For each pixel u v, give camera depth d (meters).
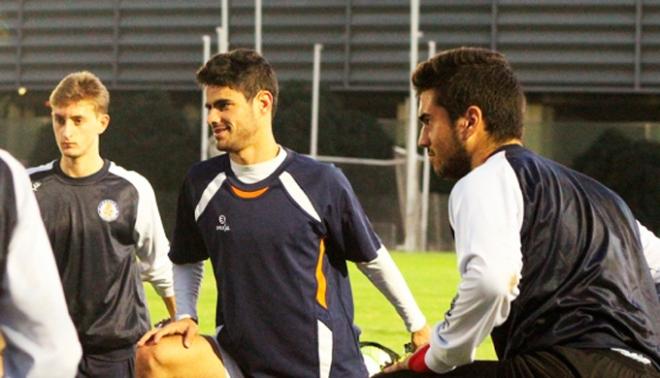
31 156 130.25
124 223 16.41
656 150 127.25
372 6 151.00
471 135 11.40
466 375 11.59
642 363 10.79
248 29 153.12
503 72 11.42
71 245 16.27
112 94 155.88
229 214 14.06
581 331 10.73
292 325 13.98
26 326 8.23
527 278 10.78
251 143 14.01
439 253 99.62
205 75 14.02
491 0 149.25
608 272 10.85
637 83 147.25
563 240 10.82
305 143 127.94
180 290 15.16
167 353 13.98
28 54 157.12
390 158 129.00
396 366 11.85
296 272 13.97
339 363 14.23
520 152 11.22
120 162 129.88
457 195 10.95
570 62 148.62
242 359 14.15
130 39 155.00
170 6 153.88
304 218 13.97
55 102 16.17
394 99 152.50
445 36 150.75
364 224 14.27
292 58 152.38
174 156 129.38
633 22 147.25
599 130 132.62
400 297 14.78
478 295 10.47
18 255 8.23
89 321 16.33
